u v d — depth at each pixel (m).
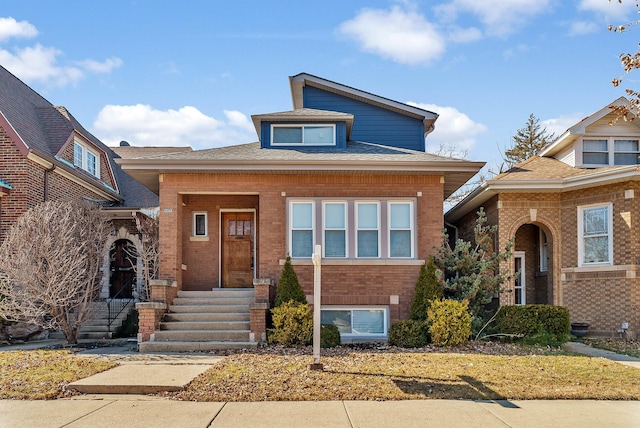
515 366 9.55
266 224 13.77
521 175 15.76
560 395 7.75
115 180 21.52
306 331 11.88
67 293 13.11
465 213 18.88
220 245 15.62
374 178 13.89
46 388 8.14
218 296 13.91
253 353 11.01
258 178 13.88
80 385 8.16
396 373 8.96
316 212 13.80
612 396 7.75
